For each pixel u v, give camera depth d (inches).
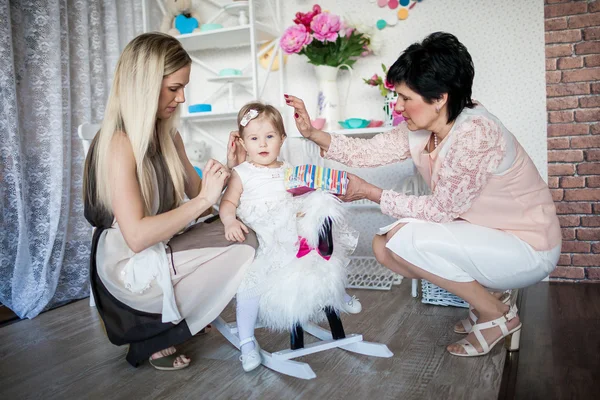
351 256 117.0
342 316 83.7
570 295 94.9
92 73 110.5
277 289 59.3
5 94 90.4
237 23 125.6
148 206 62.0
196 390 58.4
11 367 68.4
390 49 114.3
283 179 67.1
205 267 62.3
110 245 62.6
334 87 108.5
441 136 64.1
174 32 116.9
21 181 93.2
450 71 57.7
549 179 106.5
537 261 62.5
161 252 61.8
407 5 111.8
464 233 62.5
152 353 63.6
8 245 94.5
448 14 109.8
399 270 69.0
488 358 63.8
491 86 108.4
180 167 68.4
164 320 60.7
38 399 58.1
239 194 66.2
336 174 62.6
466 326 72.4
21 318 92.1
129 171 58.9
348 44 105.4
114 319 63.1
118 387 60.4
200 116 115.6
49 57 97.3
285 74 123.1
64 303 102.2
